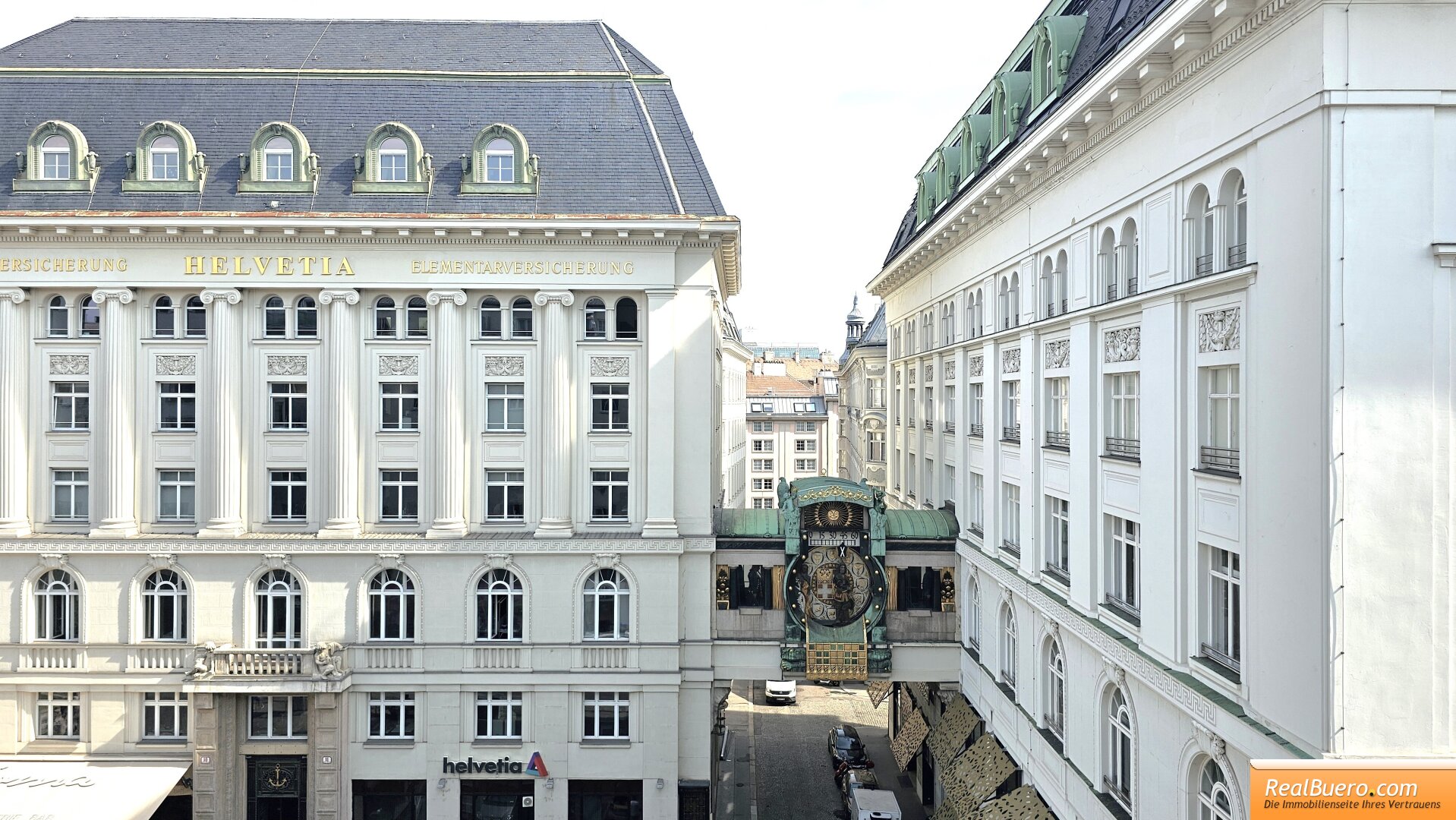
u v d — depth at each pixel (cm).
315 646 3744
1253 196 1772
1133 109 2234
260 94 4028
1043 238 2934
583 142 3975
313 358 3816
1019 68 3753
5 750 3753
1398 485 1534
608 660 3800
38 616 3803
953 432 4269
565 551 3778
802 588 3872
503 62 4194
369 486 3816
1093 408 2547
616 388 3878
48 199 3803
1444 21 1541
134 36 4247
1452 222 1548
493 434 3822
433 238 3772
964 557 3884
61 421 3825
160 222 3653
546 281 3803
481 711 3822
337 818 3691
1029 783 3056
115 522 3744
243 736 3759
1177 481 2052
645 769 3794
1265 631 1723
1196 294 1995
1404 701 1530
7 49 4162
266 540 3731
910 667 3972
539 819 3766
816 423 13588
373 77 4072
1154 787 2183
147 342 3797
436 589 3772
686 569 3884
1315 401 1570
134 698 3769
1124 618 2370
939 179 4494
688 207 3966
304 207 3803
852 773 4634
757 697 6706
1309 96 1579
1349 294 1537
